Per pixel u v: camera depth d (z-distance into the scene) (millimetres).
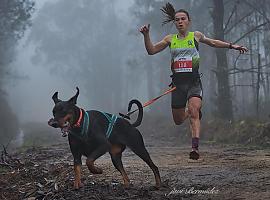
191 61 6539
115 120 6141
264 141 14781
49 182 6965
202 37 6684
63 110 5688
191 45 6539
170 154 12211
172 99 6715
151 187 6273
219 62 22047
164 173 7812
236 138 17109
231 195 5523
